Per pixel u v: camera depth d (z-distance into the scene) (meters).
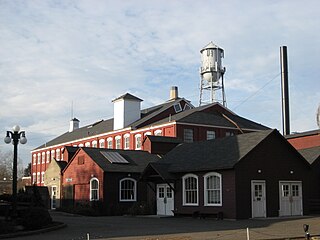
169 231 21.20
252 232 20.17
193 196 32.16
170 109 62.38
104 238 18.47
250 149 30.05
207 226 23.88
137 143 59.59
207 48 65.88
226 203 29.53
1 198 37.75
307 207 32.72
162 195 35.50
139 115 64.50
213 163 30.86
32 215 21.73
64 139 79.44
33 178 87.12
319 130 45.91
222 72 65.81
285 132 53.25
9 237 19.12
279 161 31.64
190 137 54.09
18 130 24.34
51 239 18.36
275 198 30.94
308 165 33.09
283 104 53.88
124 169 39.47
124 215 36.50
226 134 57.12
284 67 54.09
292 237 18.12
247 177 29.73
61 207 42.72
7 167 91.00
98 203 37.59
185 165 33.16
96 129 72.00
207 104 60.91
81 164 42.16
